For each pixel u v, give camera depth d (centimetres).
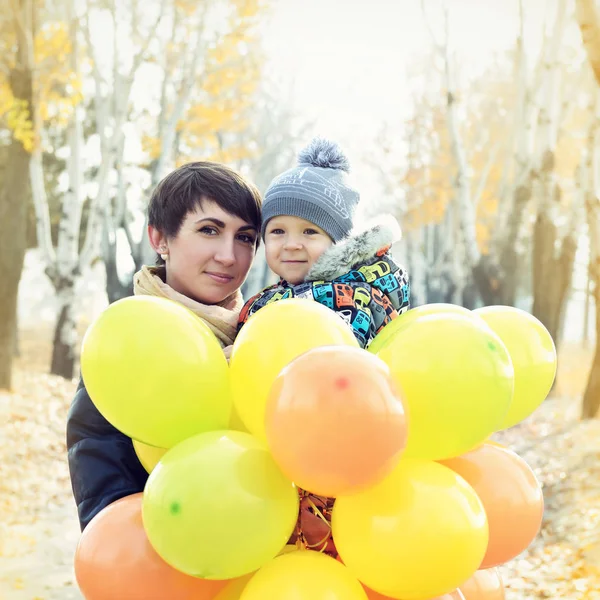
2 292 979
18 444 792
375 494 136
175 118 1182
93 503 169
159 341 143
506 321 177
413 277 1344
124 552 142
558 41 1101
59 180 1218
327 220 207
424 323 145
